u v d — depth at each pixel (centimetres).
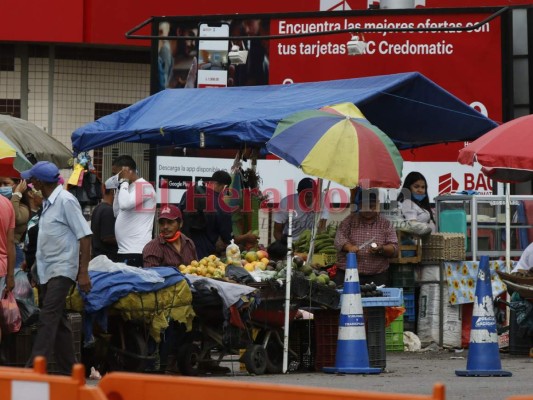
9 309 1545
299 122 1806
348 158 1750
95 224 2012
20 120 2344
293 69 2708
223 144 2255
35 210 1959
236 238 2131
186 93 2245
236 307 1617
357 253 1998
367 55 2688
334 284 1756
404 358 2052
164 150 2647
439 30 2572
